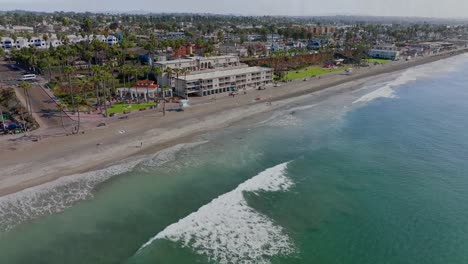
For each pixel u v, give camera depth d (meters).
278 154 79.00
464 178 68.75
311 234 51.50
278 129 95.31
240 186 63.78
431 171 71.81
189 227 52.22
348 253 47.69
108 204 57.84
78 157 73.88
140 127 93.19
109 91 119.38
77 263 45.19
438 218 55.59
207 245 48.53
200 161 74.12
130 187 63.06
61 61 146.00
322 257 46.84
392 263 45.97
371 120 105.75
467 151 82.19
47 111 101.94
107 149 78.44
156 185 63.97
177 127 94.38
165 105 114.75
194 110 110.12
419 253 47.78
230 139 87.06
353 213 56.78
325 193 62.62
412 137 91.56
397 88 154.38
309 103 123.75
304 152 80.25
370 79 174.25
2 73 146.62
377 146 85.00
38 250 47.25
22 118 92.88
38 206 56.69
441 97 137.38
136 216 54.88
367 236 51.19
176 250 47.44
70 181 64.38
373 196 62.03
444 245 49.34
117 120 97.88
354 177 68.75
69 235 50.22
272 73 153.25
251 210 56.94
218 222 53.56
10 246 47.81
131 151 78.00
